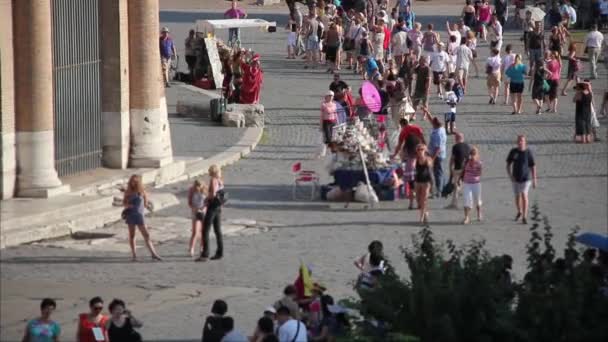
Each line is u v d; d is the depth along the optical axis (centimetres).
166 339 4062
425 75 7569
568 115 7756
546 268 3747
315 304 3806
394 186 5862
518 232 5391
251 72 7719
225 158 6556
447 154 6731
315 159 6700
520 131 7306
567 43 9906
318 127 7462
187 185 6150
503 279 3784
